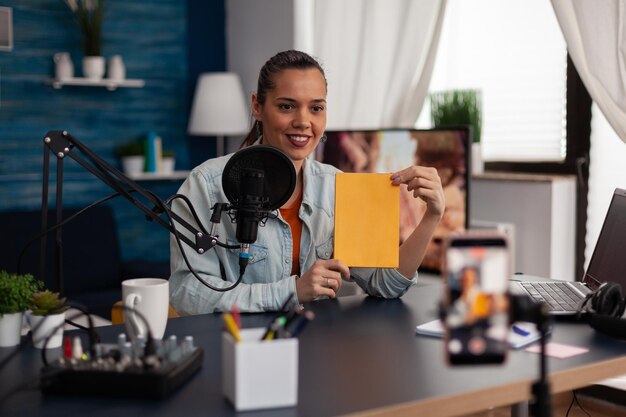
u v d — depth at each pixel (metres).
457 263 0.85
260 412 1.08
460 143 3.49
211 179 1.89
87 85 4.57
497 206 3.86
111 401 1.13
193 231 1.53
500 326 0.85
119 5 4.65
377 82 4.09
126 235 4.73
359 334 1.49
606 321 1.47
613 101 3.13
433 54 3.97
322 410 1.08
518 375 1.24
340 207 1.74
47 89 4.45
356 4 4.11
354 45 4.14
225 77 4.63
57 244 1.50
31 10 4.37
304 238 1.94
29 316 1.44
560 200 3.64
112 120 4.67
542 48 3.85
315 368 1.27
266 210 1.55
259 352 1.08
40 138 4.44
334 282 1.70
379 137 3.85
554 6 3.22
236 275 1.87
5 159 4.34
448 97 4.02
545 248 3.64
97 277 4.22
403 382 1.20
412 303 1.79
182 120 4.94
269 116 1.89
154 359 1.16
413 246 1.83
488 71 4.10
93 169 1.49
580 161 3.66
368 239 1.73
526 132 3.96
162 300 1.46
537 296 1.79
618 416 3.05
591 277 1.95
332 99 4.21
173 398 1.14
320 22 4.22
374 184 1.74
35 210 4.21
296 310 1.23
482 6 4.09
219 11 5.02
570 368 1.28
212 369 1.27
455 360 0.84
